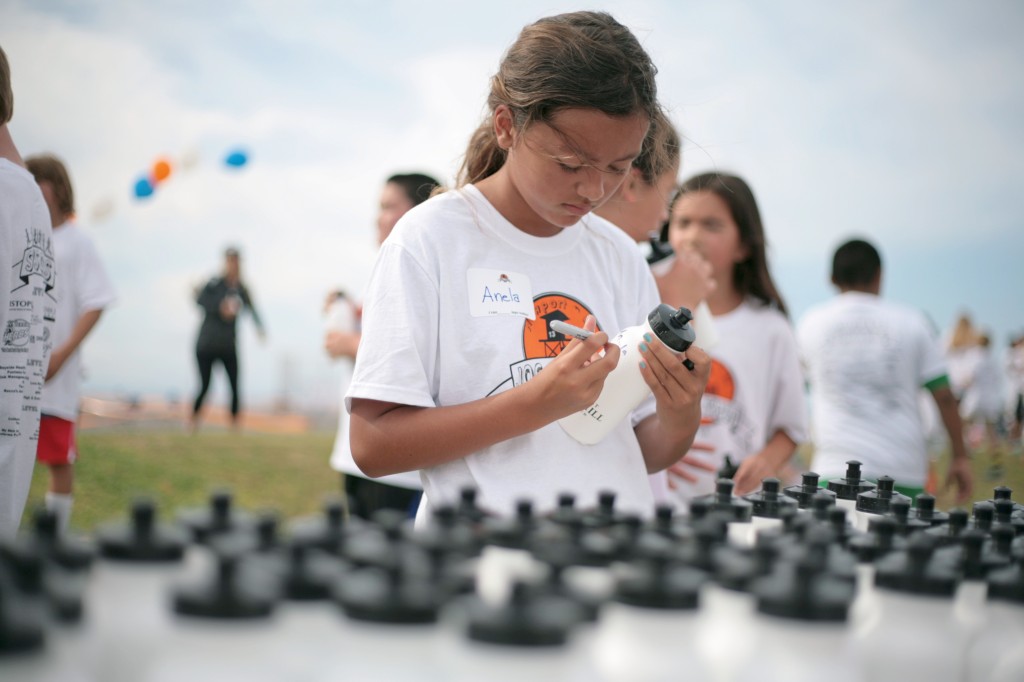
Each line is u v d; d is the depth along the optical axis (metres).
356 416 1.67
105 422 11.48
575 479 1.71
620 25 1.64
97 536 0.86
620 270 1.93
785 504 1.45
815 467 4.05
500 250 1.75
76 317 4.25
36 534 0.88
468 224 1.74
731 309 3.05
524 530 1.05
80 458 7.68
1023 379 14.01
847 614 0.83
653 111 1.64
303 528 0.99
